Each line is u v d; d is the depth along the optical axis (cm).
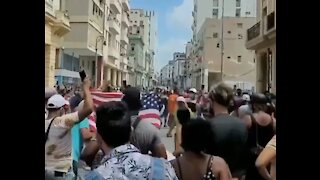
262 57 3045
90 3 4062
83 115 416
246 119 473
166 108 1869
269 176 383
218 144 396
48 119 421
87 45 3975
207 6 9625
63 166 411
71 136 427
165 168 233
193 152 324
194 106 992
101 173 228
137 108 447
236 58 7069
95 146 410
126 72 8444
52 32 3038
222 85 423
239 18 7125
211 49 7156
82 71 421
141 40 11250
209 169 319
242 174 408
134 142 434
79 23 3981
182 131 328
